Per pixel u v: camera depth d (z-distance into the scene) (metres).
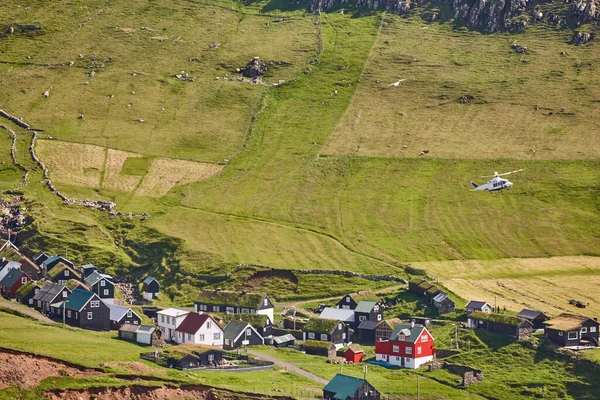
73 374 171.75
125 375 175.62
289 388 189.38
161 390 175.38
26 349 174.88
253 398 179.38
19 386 162.75
